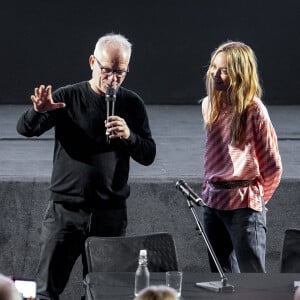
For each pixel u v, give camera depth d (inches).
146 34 816.3
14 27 806.5
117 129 318.7
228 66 326.0
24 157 564.1
